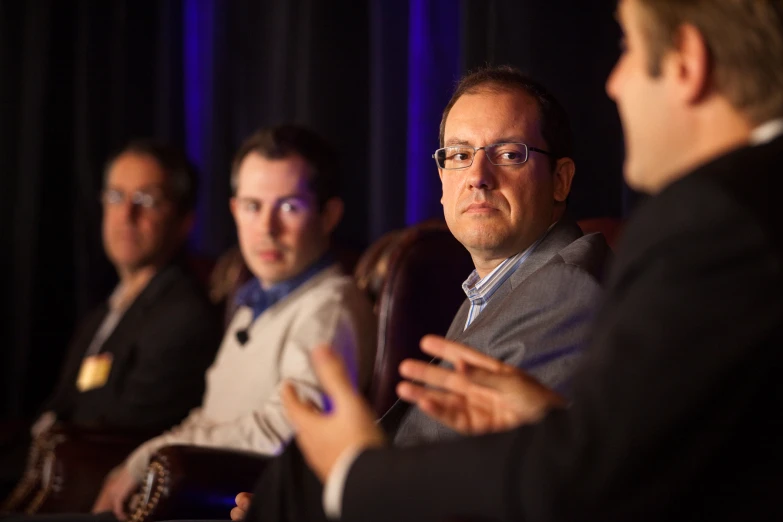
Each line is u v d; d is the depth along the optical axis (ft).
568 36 13.84
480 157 8.68
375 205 16.62
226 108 20.43
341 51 17.90
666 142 5.12
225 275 16.33
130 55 22.65
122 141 22.66
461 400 5.51
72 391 16.49
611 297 4.84
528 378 5.65
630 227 4.85
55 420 16.15
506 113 8.75
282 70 18.97
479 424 5.40
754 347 4.25
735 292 4.30
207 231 20.43
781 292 4.23
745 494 4.50
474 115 8.82
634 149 5.30
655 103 5.11
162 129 21.88
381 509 4.88
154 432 13.89
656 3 5.03
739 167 4.55
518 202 8.61
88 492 13.15
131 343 15.33
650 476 4.34
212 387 12.97
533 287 7.63
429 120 15.75
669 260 4.49
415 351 11.36
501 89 8.88
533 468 4.48
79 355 17.02
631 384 4.37
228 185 20.26
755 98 4.85
